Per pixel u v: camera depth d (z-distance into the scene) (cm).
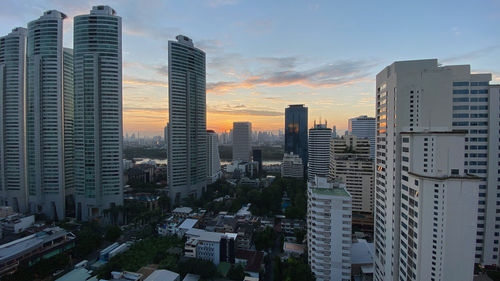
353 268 12662
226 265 12438
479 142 10369
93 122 19050
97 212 19450
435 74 8331
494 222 10481
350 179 18712
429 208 7206
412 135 7838
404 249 8275
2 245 12044
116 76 19675
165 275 10706
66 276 11081
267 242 14550
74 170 19838
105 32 19400
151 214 18712
